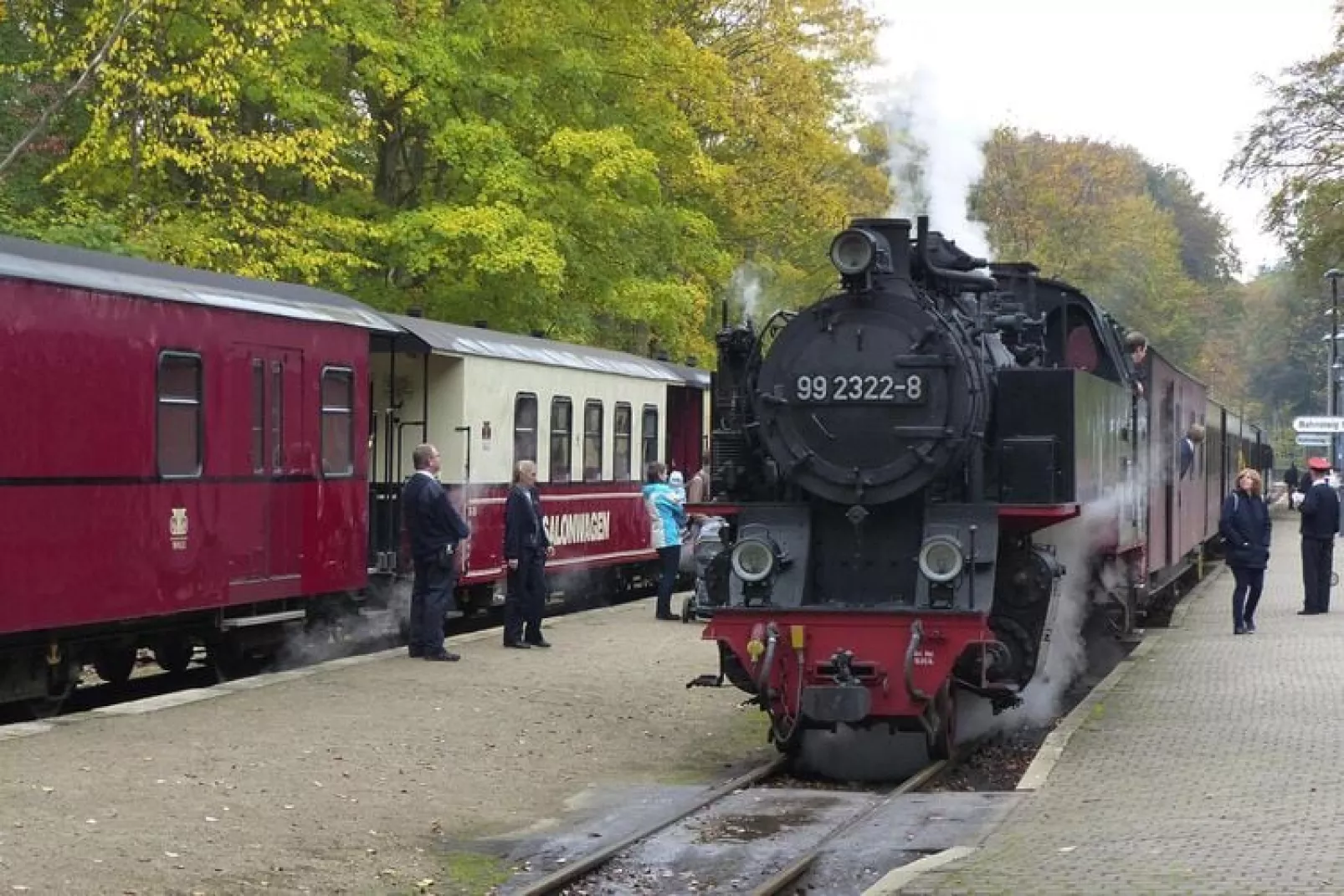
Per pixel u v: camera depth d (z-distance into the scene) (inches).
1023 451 509.7
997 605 513.7
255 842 363.3
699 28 1409.9
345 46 1001.5
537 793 437.4
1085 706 537.6
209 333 613.0
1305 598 915.4
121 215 866.8
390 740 487.5
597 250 1101.1
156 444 580.7
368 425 735.1
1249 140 1699.1
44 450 525.7
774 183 1425.9
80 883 316.5
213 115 933.8
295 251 899.4
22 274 515.5
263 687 570.9
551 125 1054.4
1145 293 2687.0
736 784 447.5
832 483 503.5
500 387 853.8
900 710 467.2
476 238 972.6
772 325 549.0
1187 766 432.5
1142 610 828.6
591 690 598.2
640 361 1099.3
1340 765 426.0
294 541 671.1
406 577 804.0
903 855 363.9
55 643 551.5
